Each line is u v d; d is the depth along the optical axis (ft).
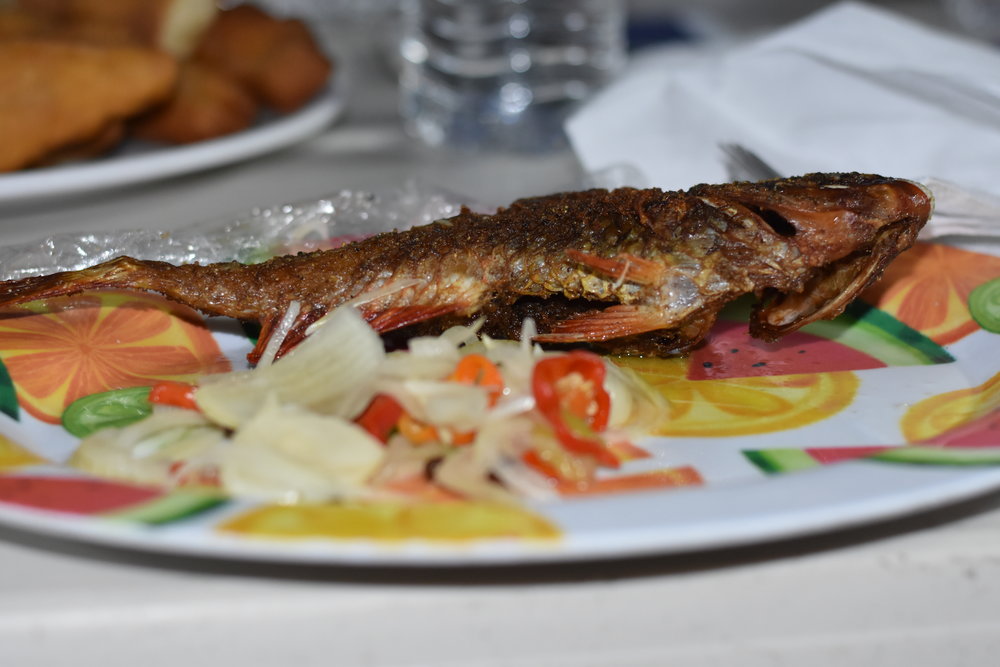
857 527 1.18
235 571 1.14
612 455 1.24
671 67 1.88
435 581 1.14
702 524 1.08
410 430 1.24
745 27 2.94
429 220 1.57
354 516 1.09
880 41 1.85
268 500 1.12
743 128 1.74
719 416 1.32
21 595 1.12
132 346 1.41
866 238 1.38
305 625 1.12
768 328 1.42
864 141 1.66
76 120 1.87
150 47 2.03
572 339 1.38
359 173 2.00
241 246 1.51
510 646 1.11
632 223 1.39
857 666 1.13
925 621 1.13
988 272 1.46
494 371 1.27
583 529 1.08
